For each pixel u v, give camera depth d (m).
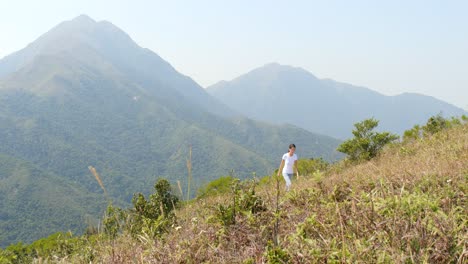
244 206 4.27
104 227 4.74
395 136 16.59
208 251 3.30
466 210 3.21
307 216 3.76
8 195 192.38
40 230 161.50
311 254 2.65
